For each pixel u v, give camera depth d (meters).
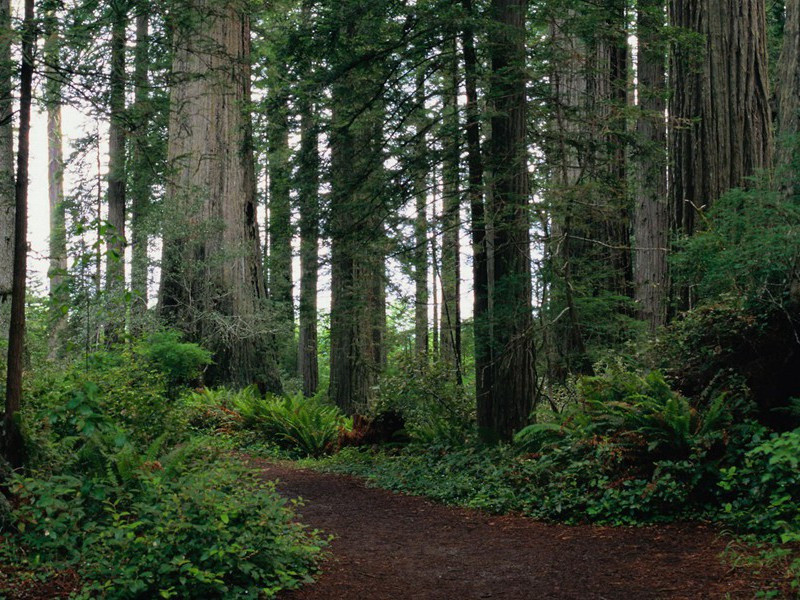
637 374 10.26
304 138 13.30
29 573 5.10
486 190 11.92
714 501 7.80
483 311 12.66
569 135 11.90
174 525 5.30
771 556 5.44
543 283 11.86
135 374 10.41
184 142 20.70
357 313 17.19
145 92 8.46
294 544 6.23
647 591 5.57
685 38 11.84
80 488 6.12
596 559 6.64
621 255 17.00
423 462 12.35
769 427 8.45
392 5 12.05
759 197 8.49
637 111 11.52
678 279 10.93
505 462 10.41
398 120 13.18
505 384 11.85
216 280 20.61
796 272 8.52
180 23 9.14
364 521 8.84
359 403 20.91
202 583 5.05
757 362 8.75
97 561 5.23
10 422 6.57
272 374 21.27
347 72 12.69
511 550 7.21
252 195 21.98
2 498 5.79
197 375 17.94
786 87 10.34
